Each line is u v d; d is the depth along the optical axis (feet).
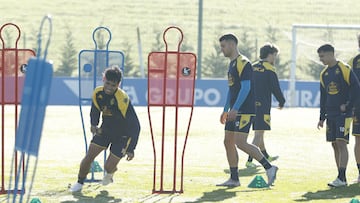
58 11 549.54
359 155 110.83
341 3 605.73
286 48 495.00
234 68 103.60
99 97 96.94
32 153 62.08
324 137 199.72
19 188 103.96
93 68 110.93
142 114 275.59
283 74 456.86
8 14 534.78
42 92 61.31
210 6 580.30
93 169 112.27
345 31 496.64
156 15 552.00
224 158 149.18
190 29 526.57
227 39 104.27
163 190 103.50
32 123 61.98
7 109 293.64
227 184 109.50
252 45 490.08
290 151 164.86
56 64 451.53
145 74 451.94
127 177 118.11
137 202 94.43
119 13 552.00
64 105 327.47
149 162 139.85
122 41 497.05
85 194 100.12
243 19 556.10
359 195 101.65
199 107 333.83
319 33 501.15
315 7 591.78
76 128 214.07
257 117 136.05
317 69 460.14
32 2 568.00
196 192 103.35
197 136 196.24
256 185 108.27
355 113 107.65
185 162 141.79
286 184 112.57
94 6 564.30
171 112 289.33
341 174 109.29
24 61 100.01
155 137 191.62
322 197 99.66
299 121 254.27
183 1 584.40
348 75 106.11
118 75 95.40
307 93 344.90
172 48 487.20
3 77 99.55
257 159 107.14
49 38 62.95
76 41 489.26
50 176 118.01
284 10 581.94
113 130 98.22
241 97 102.32
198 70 383.65
